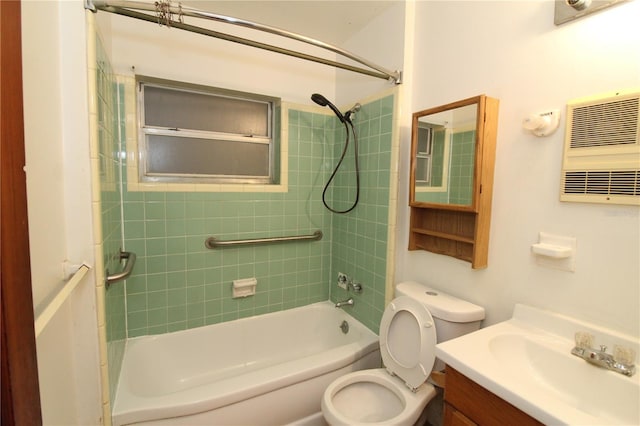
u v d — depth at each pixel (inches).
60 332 38.0
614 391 33.3
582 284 39.6
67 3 38.8
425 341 52.0
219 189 76.2
